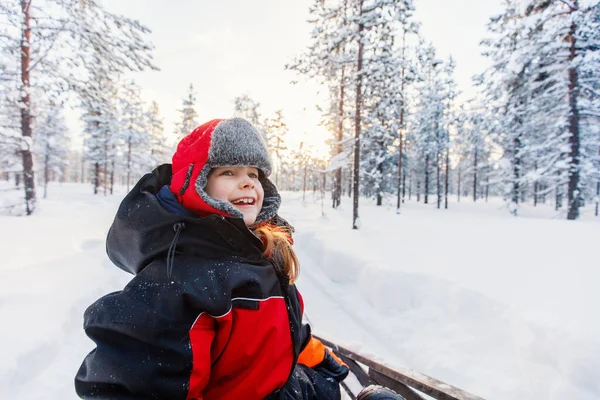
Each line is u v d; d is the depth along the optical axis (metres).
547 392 2.67
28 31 9.52
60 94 10.40
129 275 5.28
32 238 6.33
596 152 18.69
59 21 9.33
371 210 22.84
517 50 13.62
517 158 21.62
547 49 12.79
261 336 0.96
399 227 11.23
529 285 4.31
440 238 8.44
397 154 31.14
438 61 15.05
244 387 0.95
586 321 3.11
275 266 1.13
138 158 36.81
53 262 4.79
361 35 11.60
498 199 49.28
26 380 2.42
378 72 11.41
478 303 3.98
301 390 1.13
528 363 3.00
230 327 0.92
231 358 0.94
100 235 7.62
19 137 10.45
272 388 0.99
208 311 0.86
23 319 3.01
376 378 1.96
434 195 48.97
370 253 6.57
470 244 7.41
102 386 0.78
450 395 1.52
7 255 4.87
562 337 2.94
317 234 9.58
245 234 1.00
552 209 27.64
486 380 2.98
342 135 17.98
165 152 41.62
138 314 0.81
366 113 13.17
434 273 4.98
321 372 1.39
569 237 7.58
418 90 31.20
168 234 0.92
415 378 1.69
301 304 1.31
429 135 32.59
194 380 0.81
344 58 12.24
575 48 13.11
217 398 0.95
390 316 4.53
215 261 0.95
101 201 25.91
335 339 2.35
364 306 4.99
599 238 7.23
